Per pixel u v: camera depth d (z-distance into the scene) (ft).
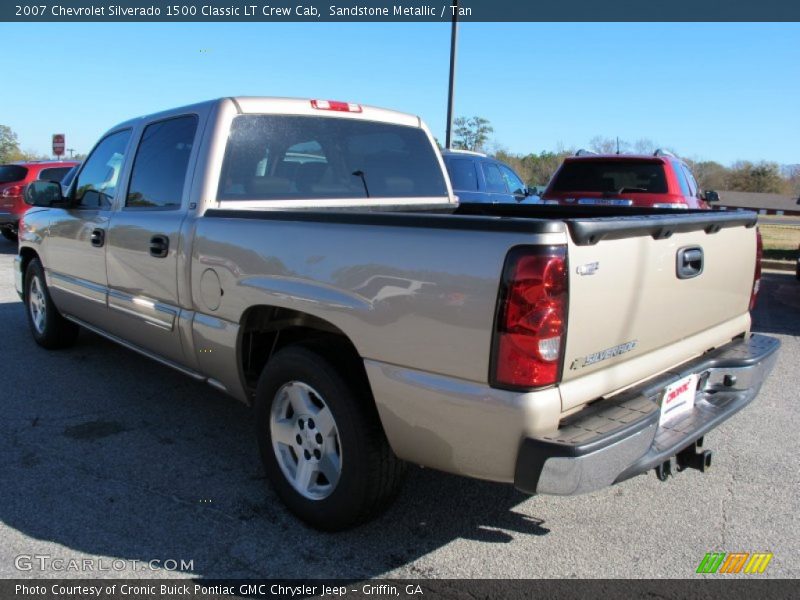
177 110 12.96
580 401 8.09
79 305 16.58
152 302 13.19
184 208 12.10
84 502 10.87
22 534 9.90
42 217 18.12
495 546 9.86
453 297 7.95
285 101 12.91
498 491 11.54
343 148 13.76
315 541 9.87
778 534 10.31
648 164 28.84
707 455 10.49
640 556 9.67
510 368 7.58
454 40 46.75
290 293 9.80
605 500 11.34
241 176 12.17
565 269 7.55
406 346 8.45
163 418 14.55
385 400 8.74
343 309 9.11
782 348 22.45
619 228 8.08
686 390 10.23
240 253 10.68
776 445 13.73
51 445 13.06
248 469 12.18
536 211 15.16
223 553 9.52
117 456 12.62
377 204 14.03
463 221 8.00
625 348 8.75
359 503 9.38
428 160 15.57
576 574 9.20
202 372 12.41
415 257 8.34
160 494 11.19
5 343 20.38
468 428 8.02
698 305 10.21
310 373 9.57
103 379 17.06
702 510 11.03
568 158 30.50
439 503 11.08
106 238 14.49
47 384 16.63
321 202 13.17
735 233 10.99
